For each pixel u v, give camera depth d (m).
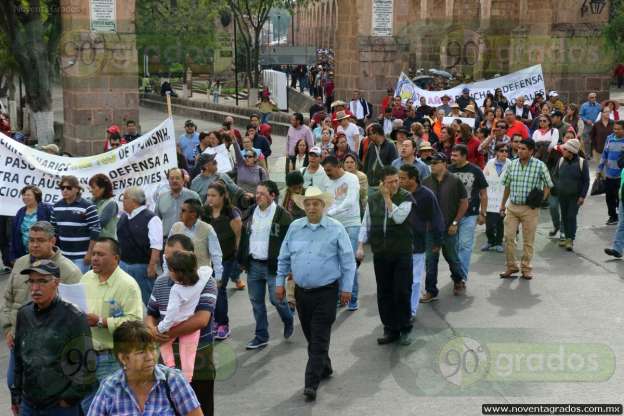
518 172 10.77
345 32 25.16
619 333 8.76
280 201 13.08
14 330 5.92
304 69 33.66
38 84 22.00
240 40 29.88
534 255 12.28
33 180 10.95
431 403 7.07
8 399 7.39
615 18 24.72
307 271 7.35
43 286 5.41
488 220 12.46
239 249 8.62
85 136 18.62
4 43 23.31
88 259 8.53
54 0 21.52
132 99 18.73
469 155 13.84
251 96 26.20
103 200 9.10
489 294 10.31
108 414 4.44
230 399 7.27
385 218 8.30
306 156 13.54
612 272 11.28
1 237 11.70
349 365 8.01
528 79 20.09
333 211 9.64
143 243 8.41
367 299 10.30
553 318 9.30
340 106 15.94
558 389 7.26
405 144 10.91
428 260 9.91
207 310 6.03
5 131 18.86
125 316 6.11
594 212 15.24
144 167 11.16
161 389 4.47
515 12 25.06
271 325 9.43
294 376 7.82
